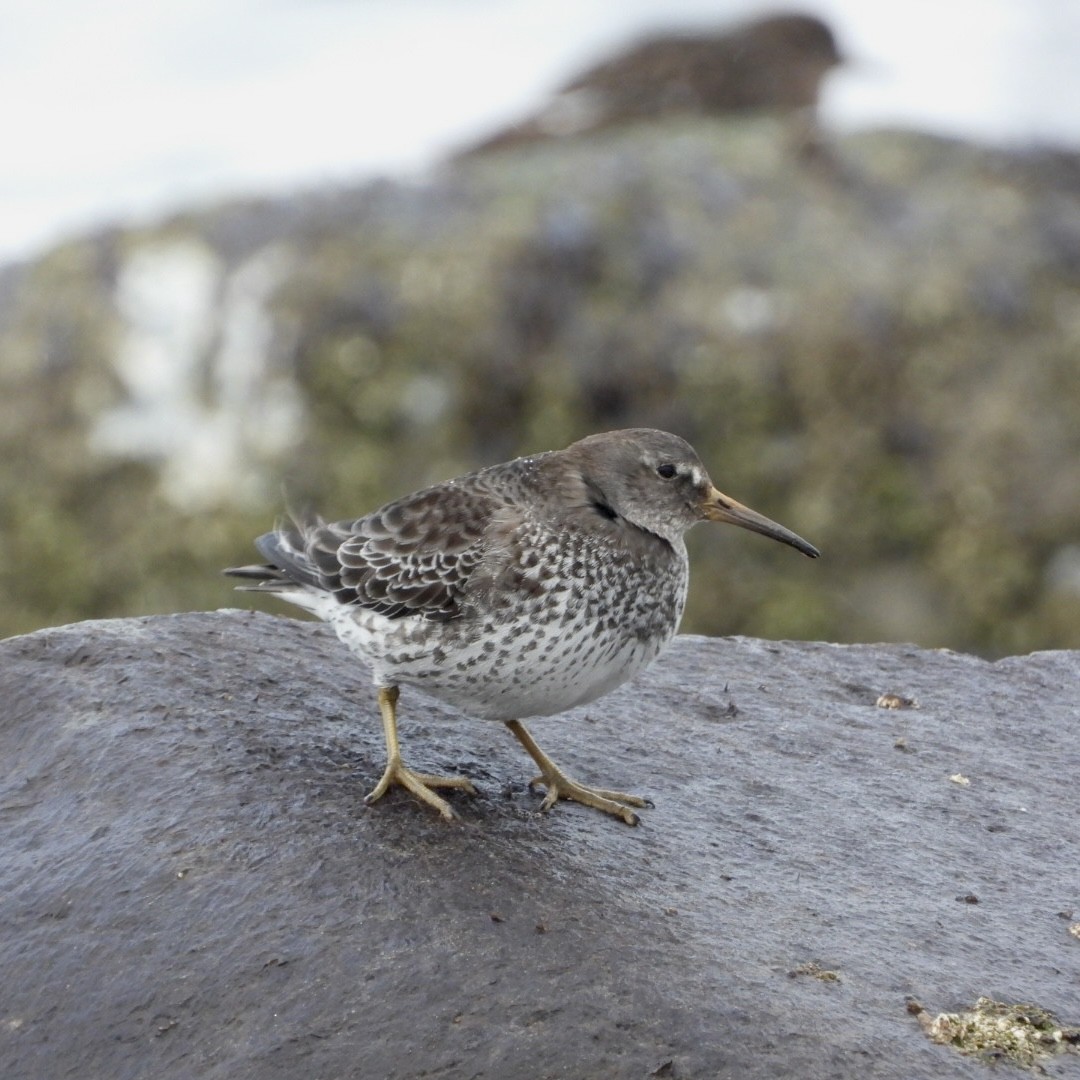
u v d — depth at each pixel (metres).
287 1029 7.07
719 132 25.56
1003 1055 6.91
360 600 8.79
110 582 19.97
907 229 22.42
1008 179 23.80
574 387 20.62
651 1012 6.97
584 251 21.52
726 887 8.05
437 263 21.09
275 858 7.96
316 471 20.12
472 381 20.56
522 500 8.74
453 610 8.50
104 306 21.12
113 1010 7.33
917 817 8.98
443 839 8.27
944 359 20.73
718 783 9.29
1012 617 19.55
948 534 19.84
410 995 7.14
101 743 8.85
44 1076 7.17
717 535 19.94
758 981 7.20
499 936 7.45
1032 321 21.27
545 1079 6.71
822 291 21.08
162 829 8.20
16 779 8.77
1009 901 8.12
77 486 20.36
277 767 8.77
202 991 7.31
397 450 20.36
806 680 10.96
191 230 21.64
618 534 8.73
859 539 19.91
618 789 9.13
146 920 7.68
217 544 19.84
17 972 7.57
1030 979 7.43
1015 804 9.20
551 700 8.71
